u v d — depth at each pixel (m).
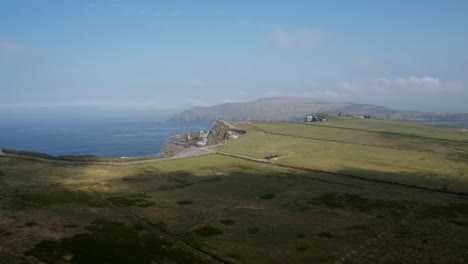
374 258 41.66
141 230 48.88
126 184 75.69
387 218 56.56
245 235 48.22
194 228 50.34
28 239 43.19
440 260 41.34
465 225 53.69
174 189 72.94
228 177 85.25
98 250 41.44
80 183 73.94
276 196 69.12
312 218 56.19
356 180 83.94
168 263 39.06
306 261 40.50
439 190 75.62
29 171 81.62
